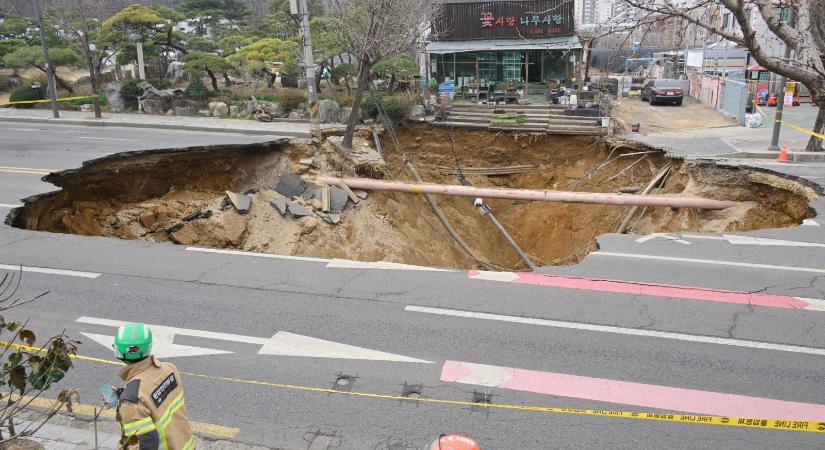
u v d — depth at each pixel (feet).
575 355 25.03
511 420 20.98
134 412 13.20
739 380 23.29
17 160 56.85
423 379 23.38
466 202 72.59
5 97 110.93
